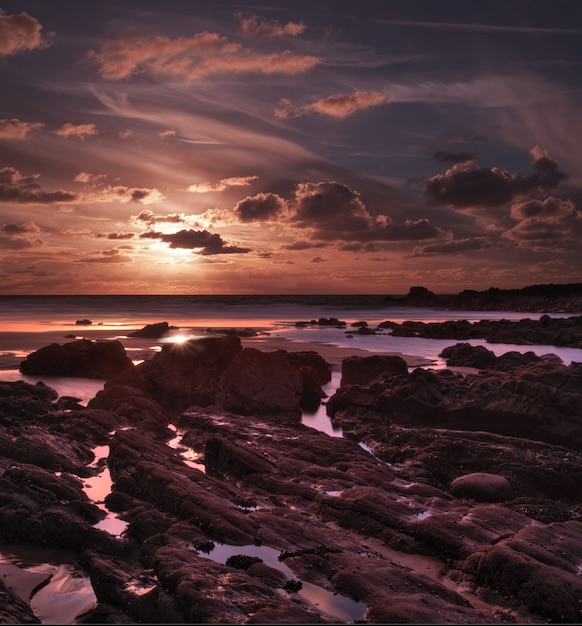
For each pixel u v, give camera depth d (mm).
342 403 34062
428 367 51531
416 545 15883
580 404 27125
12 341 68438
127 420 29922
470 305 185500
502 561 13750
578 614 12359
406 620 11445
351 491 18875
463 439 25016
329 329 96125
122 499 18734
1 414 28078
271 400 35500
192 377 38844
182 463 22078
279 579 13484
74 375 45094
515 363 47938
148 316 129125
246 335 79625
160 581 12898
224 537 15594
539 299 170875
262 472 21469
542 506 19203
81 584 14117
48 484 18797
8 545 16016
